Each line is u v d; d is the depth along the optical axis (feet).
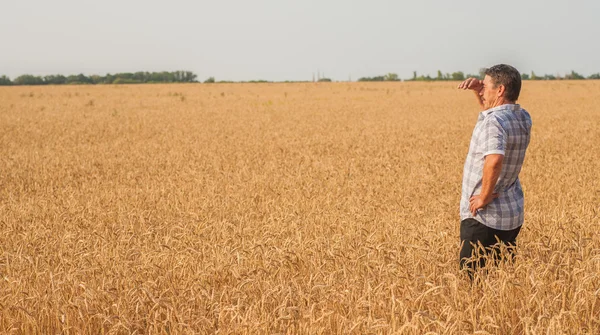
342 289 15.38
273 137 71.00
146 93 216.54
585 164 41.83
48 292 15.55
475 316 13.00
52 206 29.63
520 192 16.66
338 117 103.30
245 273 16.56
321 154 53.88
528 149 53.31
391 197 31.14
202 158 51.93
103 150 60.29
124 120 101.19
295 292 14.82
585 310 13.46
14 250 21.38
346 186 35.19
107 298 15.31
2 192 36.27
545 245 16.58
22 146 65.82
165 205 30.17
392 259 16.65
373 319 13.05
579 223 21.80
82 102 160.45
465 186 16.51
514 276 14.87
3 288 16.39
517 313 13.42
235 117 106.01
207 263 17.60
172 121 98.17
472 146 16.25
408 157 49.34
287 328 13.12
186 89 256.32
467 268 15.67
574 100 138.00
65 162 50.47
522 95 161.99
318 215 25.91
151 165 48.49
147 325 13.85
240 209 28.60
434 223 23.68
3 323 14.37
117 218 27.17
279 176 39.32
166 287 16.37
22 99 177.37
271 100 164.76
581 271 14.39
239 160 49.70
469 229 16.49
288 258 17.13
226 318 14.20
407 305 13.76
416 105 135.33
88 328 14.07
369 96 182.09
